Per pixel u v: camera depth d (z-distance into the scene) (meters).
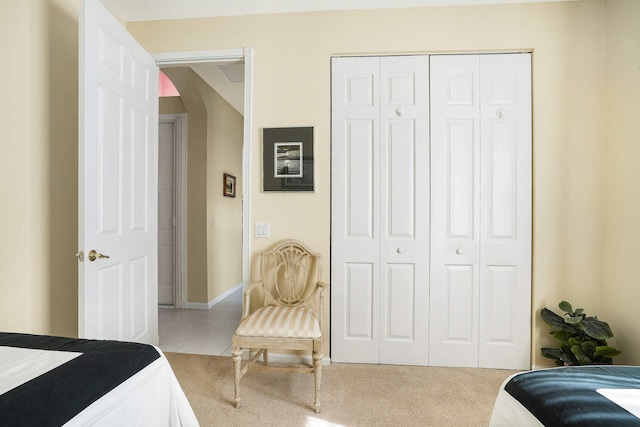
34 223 1.75
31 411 0.73
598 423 0.77
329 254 2.32
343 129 2.33
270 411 1.75
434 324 2.29
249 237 2.36
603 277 2.16
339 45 2.32
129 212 2.10
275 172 2.34
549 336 2.21
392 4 2.26
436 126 2.29
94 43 1.73
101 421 0.85
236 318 3.40
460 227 2.28
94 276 1.74
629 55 1.97
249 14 2.37
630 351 1.96
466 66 2.28
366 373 2.18
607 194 2.13
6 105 1.59
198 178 3.81
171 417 1.16
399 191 2.30
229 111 4.48
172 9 2.31
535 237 2.21
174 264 3.86
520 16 2.22
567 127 2.20
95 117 1.74
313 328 1.82
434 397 1.90
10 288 1.63
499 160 2.25
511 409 1.01
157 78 2.47
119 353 1.05
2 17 1.57
